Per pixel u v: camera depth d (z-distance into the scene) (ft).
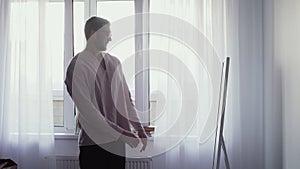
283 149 7.72
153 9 8.70
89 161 6.17
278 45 7.74
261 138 8.42
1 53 8.82
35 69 8.82
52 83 8.89
